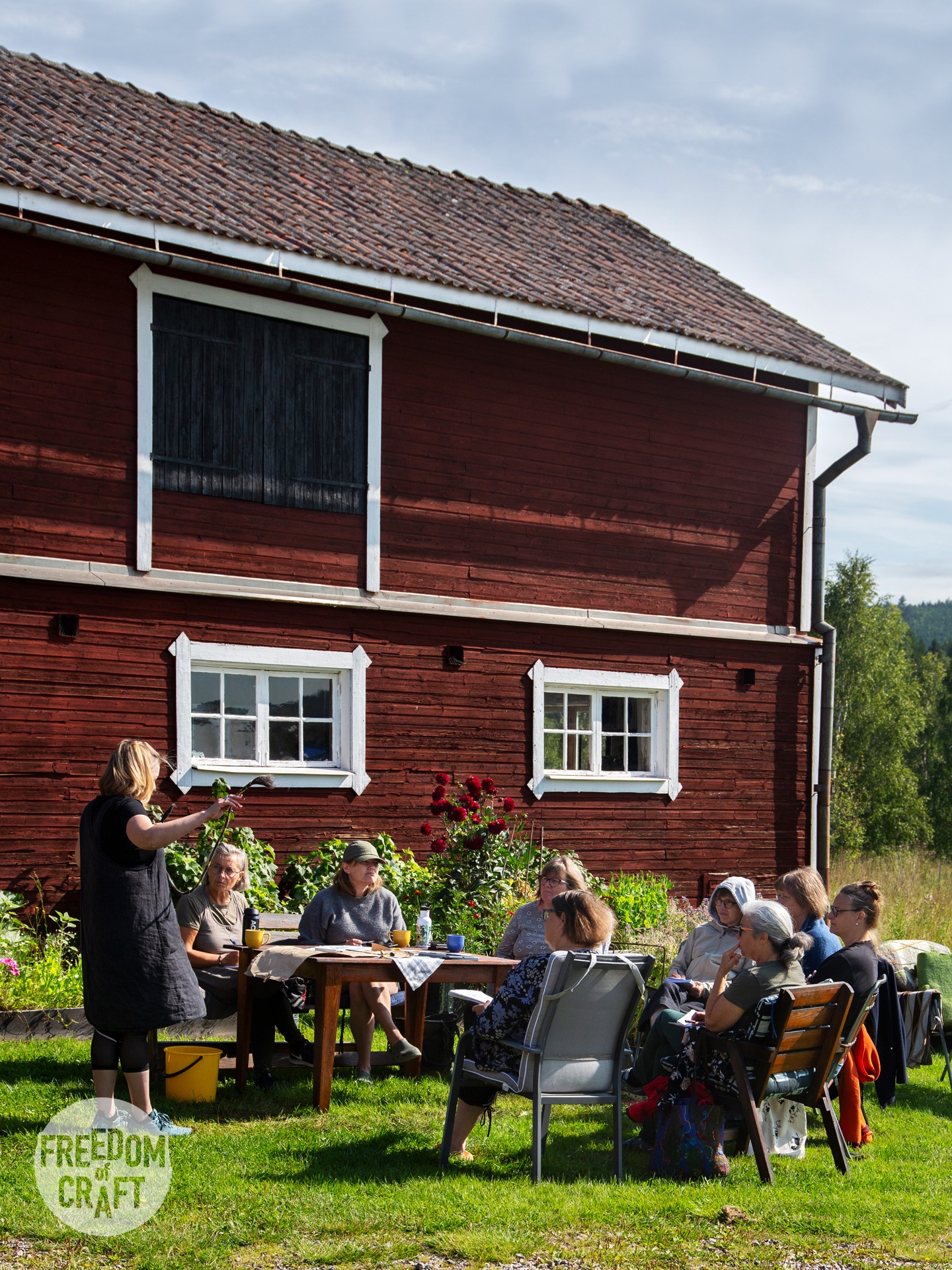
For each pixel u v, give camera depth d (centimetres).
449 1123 531
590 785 1277
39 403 982
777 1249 452
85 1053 691
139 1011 521
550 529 1258
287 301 1105
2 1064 661
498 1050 531
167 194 1051
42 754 972
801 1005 532
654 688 1327
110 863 523
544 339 1175
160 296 1044
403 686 1161
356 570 1137
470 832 1025
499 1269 420
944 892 1691
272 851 1038
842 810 3866
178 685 1035
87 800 988
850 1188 528
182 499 1048
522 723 1234
